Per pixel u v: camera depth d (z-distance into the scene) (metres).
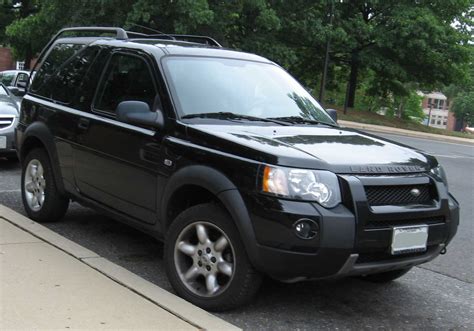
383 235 3.79
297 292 4.70
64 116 5.54
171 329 3.59
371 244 3.75
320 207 3.65
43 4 23.67
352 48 29.17
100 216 6.48
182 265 4.23
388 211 3.82
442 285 5.18
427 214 4.04
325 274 3.72
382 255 3.89
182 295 4.18
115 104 5.07
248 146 3.91
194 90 4.73
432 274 5.49
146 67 4.90
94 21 22.12
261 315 4.15
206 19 21.05
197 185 4.07
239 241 3.85
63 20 23.02
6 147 8.73
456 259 6.05
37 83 6.33
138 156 4.62
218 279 4.10
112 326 3.55
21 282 4.10
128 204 4.80
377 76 33.56
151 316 3.74
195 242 4.24
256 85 5.20
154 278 4.73
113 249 5.42
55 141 5.63
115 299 3.96
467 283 5.27
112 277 4.35
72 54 5.95
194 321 3.73
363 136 4.83
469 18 29.70
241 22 25.61
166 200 4.33
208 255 4.06
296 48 30.28
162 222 4.46
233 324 3.96
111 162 4.91
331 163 3.83
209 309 4.05
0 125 8.68
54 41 6.48
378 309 4.48
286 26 26.22
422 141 23.64
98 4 21.53
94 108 5.26
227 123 4.50
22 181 6.20
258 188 3.73
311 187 3.69
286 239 3.63
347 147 4.27
